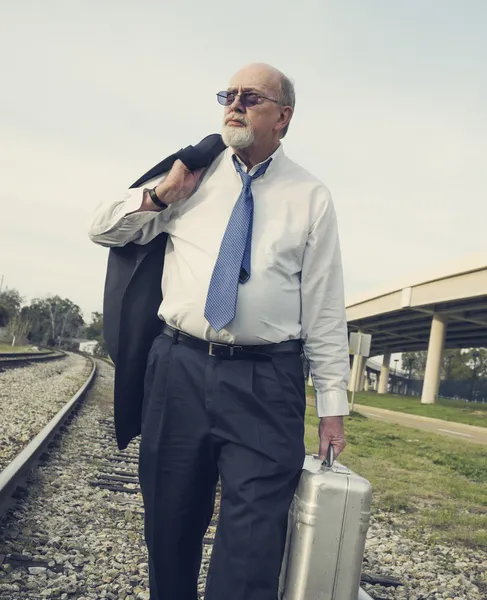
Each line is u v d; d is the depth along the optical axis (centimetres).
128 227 247
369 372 10619
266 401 237
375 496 710
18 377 1927
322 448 252
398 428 1842
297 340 251
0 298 12469
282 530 230
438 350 4125
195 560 254
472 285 3288
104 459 753
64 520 478
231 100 248
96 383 2212
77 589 352
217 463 247
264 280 237
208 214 247
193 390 239
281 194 247
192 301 238
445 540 554
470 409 3672
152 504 246
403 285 4072
